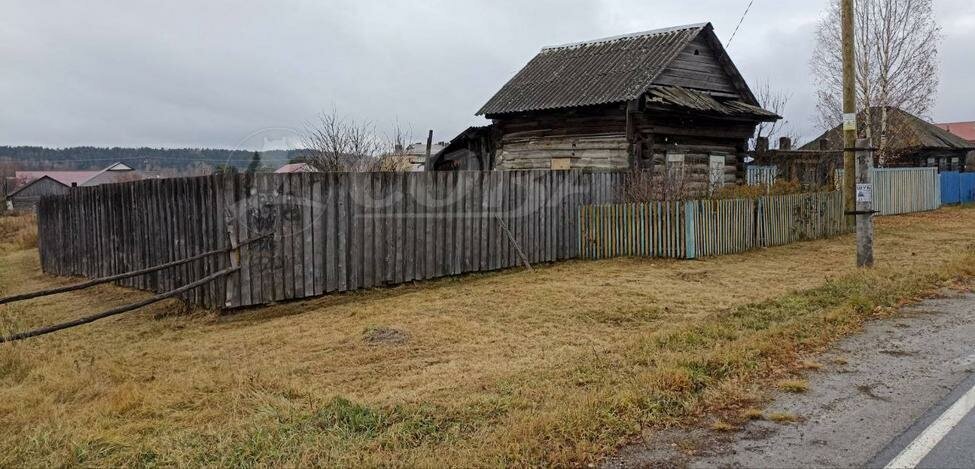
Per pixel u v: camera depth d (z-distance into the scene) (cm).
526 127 1995
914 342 618
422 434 448
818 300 819
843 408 456
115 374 645
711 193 1570
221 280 928
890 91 3250
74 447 441
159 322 924
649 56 1841
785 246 1480
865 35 3209
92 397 582
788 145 2741
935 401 463
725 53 1952
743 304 836
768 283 1002
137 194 1184
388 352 689
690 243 1261
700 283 1024
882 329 671
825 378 521
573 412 451
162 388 580
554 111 1850
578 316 831
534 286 1054
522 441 412
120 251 1270
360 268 1061
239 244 928
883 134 3145
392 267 1100
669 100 1645
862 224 1074
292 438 442
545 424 433
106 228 1327
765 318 741
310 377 611
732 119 1870
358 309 926
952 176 3231
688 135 1822
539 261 1332
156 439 460
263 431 456
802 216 1586
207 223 971
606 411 453
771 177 2164
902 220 2167
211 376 615
